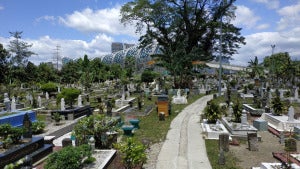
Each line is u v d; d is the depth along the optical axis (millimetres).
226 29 55094
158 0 53594
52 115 21594
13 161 10406
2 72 47594
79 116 23531
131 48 102562
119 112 25641
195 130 17781
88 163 10633
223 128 16562
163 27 55500
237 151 13172
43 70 63406
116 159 11703
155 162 11664
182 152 13062
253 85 49938
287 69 54250
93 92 47969
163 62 50062
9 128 11477
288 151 12359
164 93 42156
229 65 92188
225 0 53938
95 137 12773
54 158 9438
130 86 53812
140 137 15922
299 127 16344
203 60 55906
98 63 77438
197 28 56031
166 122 20703
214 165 11195
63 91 24047
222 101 33438
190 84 51250
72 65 67562
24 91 48438
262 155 12523
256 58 61812
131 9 55469
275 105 19688
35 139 12289
